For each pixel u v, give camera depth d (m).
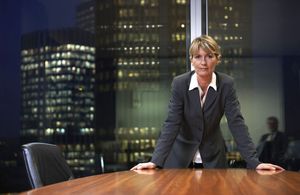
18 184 4.06
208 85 2.47
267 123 4.02
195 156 2.60
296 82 3.99
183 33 4.13
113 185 1.53
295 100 3.99
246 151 2.43
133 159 4.11
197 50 2.35
